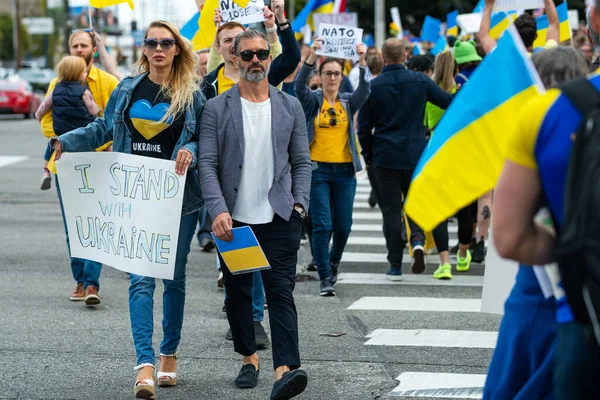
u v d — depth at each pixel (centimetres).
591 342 337
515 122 368
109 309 941
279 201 644
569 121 350
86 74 979
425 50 2206
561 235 341
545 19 1309
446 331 862
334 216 1047
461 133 391
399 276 1117
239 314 677
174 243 663
